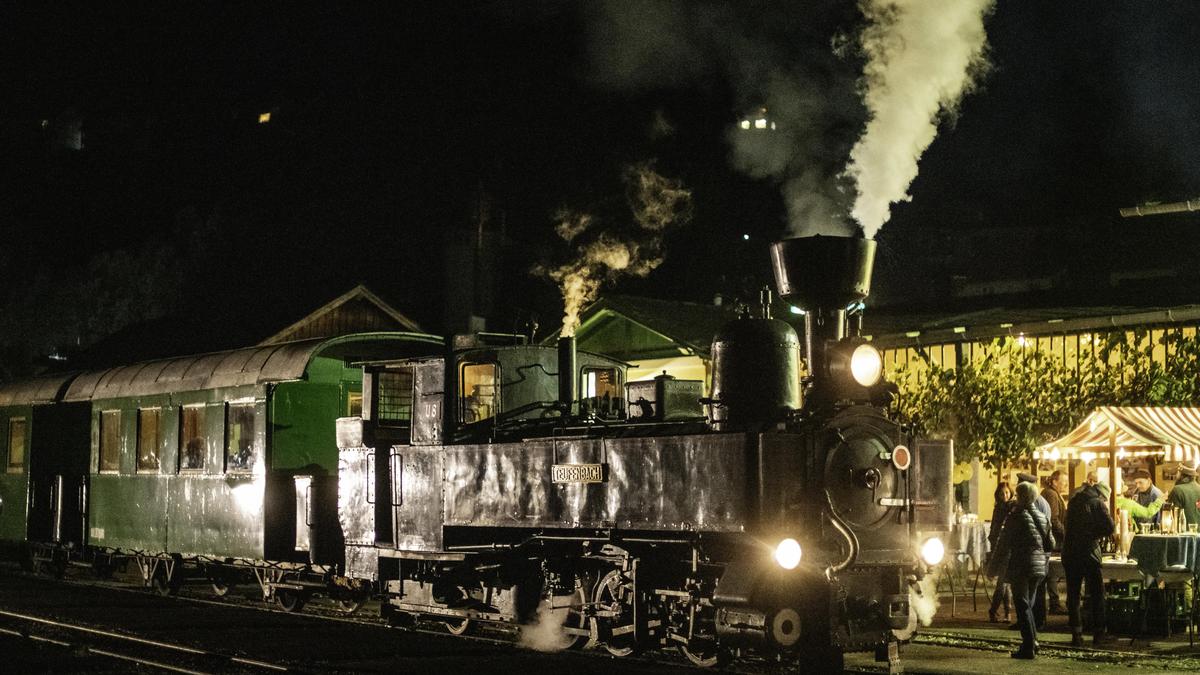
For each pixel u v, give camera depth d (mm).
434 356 13328
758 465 9820
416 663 11156
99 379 20531
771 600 9711
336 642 12695
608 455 11320
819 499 9914
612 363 13820
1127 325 16859
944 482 10836
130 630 13633
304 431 16375
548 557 12062
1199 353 16109
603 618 11461
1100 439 14641
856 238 10164
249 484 16250
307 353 15789
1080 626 12250
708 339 23516
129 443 19312
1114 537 14438
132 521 18984
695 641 10734
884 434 10258
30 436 22062
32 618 14703
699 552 10523
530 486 12094
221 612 15719
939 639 12602
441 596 13281
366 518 14086
